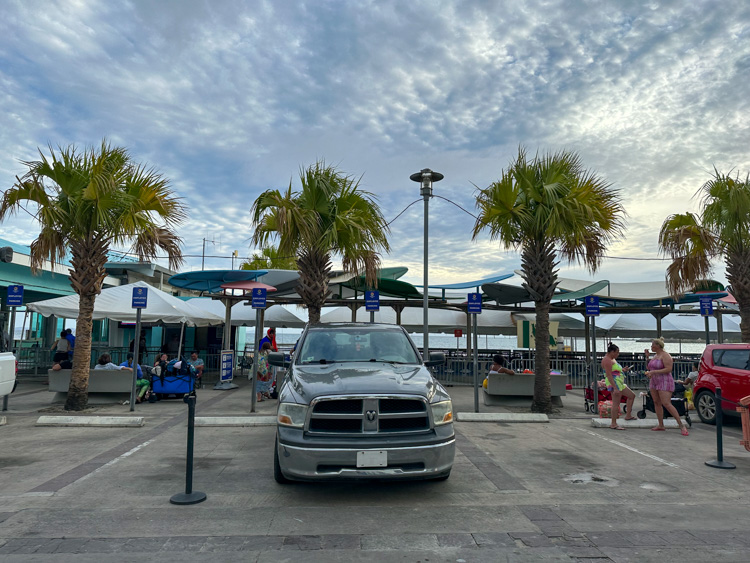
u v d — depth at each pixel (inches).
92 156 447.2
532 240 482.0
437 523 195.9
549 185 466.9
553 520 199.9
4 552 166.6
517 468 278.5
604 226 479.5
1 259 434.6
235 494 228.5
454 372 747.4
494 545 175.8
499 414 433.4
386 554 168.2
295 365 260.1
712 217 533.6
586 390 487.2
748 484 252.5
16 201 428.8
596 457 305.9
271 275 710.5
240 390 631.2
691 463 293.9
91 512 204.7
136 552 167.9
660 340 400.5
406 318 876.6
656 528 192.2
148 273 968.9
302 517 201.2
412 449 206.4
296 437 209.8
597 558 165.9
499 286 719.7
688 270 584.7
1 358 394.9
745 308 536.1
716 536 184.7
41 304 551.8
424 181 531.8
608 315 928.9
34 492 228.4
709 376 436.1
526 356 807.7
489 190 487.5
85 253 451.8
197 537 180.7
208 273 664.4
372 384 220.4
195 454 301.9
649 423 406.0
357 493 231.5
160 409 470.6
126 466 273.7
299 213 489.7
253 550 170.6
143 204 465.7
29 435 352.2
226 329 756.6
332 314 863.1
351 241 518.9
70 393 450.0
